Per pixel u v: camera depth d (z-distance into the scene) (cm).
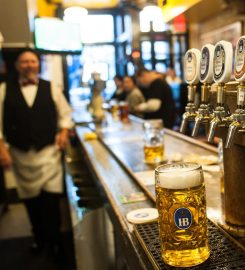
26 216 381
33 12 411
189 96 88
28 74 270
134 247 84
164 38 729
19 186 285
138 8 722
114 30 857
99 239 161
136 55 732
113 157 194
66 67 685
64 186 289
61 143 279
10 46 364
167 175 66
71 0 674
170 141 221
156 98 409
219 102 74
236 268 68
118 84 704
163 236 70
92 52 854
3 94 270
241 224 83
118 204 117
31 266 269
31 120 269
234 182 83
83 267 160
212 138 74
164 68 740
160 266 70
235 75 66
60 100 286
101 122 357
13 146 276
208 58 74
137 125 324
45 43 401
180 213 67
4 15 364
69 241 285
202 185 69
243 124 67
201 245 69
